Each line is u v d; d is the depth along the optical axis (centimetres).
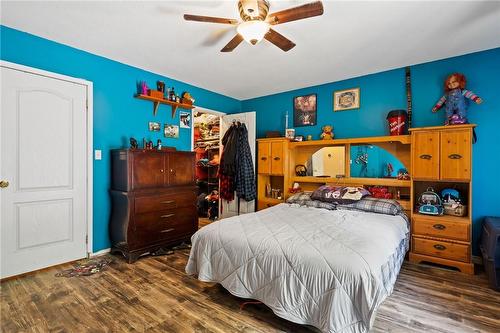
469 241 256
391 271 184
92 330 166
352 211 294
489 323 174
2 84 233
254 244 188
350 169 366
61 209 271
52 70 263
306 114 415
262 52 287
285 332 166
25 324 171
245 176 425
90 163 292
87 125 290
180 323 174
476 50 280
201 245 217
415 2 194
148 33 247
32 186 251
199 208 548
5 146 235
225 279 196
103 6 204
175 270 263
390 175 336
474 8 201
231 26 233
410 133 304
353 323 141
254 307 195
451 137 269
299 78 374
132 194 286
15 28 238
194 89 413
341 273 146
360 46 270
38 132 255
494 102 275
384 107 343
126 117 327
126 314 184
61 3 200
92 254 296
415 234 284
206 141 573
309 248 170
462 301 203
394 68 334
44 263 260
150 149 310
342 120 378
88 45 273
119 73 319
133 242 285
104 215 308
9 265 238
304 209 307
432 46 269
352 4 197
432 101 310
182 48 279
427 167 282
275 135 422
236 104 495
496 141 274
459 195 286
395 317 181
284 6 203
